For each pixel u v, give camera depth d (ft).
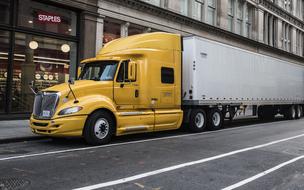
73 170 26.30
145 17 77.56
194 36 51.88
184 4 92.73
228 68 59.31
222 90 57.62
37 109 38.45
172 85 48.34
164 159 30.89
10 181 23.07
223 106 58.70
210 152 34.88
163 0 83.66
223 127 61.05
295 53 157.48
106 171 26.12
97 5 67.26
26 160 29.73
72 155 32.17
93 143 38.09
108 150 35.06
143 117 43.68
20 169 26.37
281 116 95.61
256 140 44.27
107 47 46.55
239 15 118.93
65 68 64.75
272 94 75.15
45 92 38.22
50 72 62.59
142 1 75.56
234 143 41.29
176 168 27.55
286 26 151.94
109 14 69.56
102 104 38.91
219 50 57.11
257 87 69.00
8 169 26.35
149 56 45.11
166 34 48.26
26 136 41.37
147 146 37.91
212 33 100.32
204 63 53.47
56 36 63.00
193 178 24.81
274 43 141.90
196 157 32.09
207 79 53.98
